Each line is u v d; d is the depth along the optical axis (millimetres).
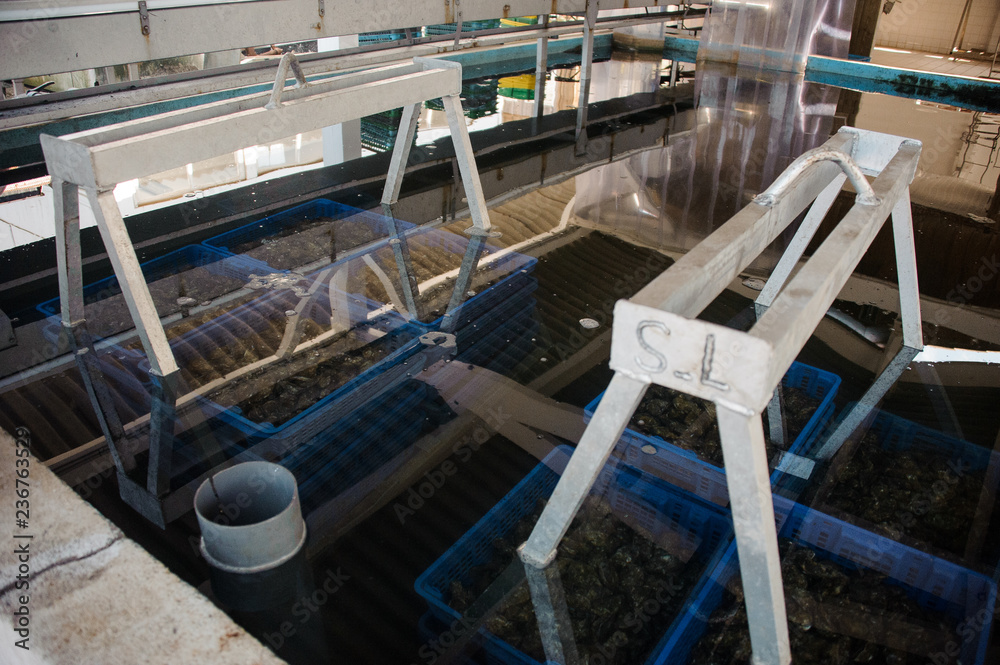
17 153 3404
